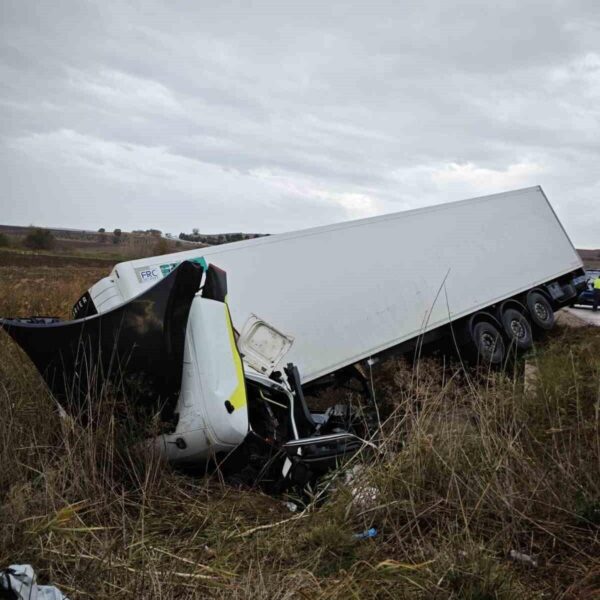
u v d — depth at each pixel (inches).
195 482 206.5
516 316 524.1
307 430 247.9
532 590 139.6
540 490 172.2
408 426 204.4
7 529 143.6
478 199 526.9
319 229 425.4
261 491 208.1
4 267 1302.9
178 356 200.4
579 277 617.6
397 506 170.4
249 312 385.4
